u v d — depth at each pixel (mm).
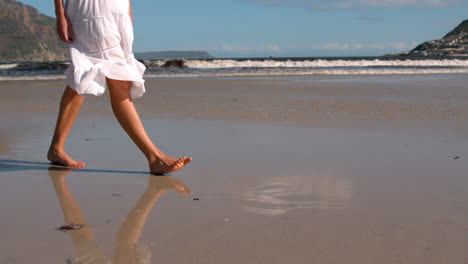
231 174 2314
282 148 3061
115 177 2266
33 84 11094
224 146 3135
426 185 2098
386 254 1279
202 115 4914
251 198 1867
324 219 1590
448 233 1454
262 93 7945
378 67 22344
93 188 2037
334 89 8945
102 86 2295
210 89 8867
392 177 2254
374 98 7098
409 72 18156
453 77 14375
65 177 2252
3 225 1519
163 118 4672
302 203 1792
